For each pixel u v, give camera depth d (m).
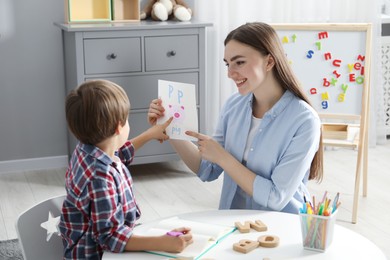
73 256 1.60
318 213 1.55
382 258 1.51
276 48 1.95
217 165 2.15
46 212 1.74
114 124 1.60
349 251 1.55
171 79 3.76
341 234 1.64
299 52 3.42
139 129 3.76
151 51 3.67
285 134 1.95
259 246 1.58
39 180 3.89
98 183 1.55
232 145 2.09
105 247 1.55
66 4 3.76
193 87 1.91
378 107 4.61
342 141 3.29
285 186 1.89
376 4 4.42
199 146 1.95
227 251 1.55
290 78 1.98
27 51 3.99
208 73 4.30
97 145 1.63
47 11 3.97
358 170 3.20
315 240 1.54
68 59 3.84
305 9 4.39
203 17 4.17
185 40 3.74
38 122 4.12
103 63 3.60
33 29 3.97
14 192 3.66
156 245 1.53
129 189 1.69
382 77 4.62
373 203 3.46
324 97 3.43
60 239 1.74
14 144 4.09
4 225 3.15
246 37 1.92
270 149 1.96
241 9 4.25
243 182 1.90
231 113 2.13
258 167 1.99
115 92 1.60
